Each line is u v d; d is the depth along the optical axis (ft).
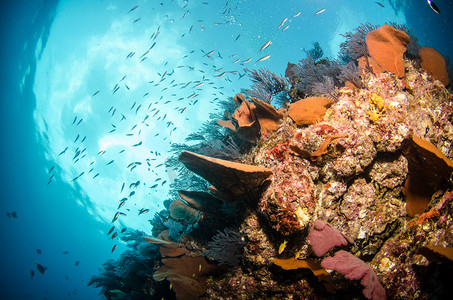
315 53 6.22
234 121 4.64
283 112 4.07
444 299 3.07
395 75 4.07
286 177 3.26
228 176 3.23
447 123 4.32
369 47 4.30
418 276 3.31
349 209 3.61
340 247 3.49
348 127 3.52
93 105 33.27
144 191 34.37
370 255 3.71
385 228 3.67
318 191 3.49
